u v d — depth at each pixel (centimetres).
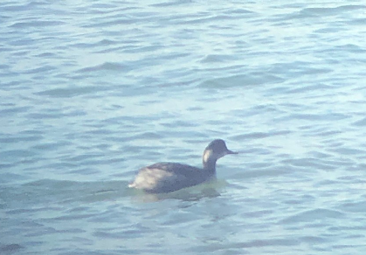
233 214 1584
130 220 1566
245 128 2005
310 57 2484
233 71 2389
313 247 1446
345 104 2127
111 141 1950
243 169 1788
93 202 1647
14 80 2388
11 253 1441
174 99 2212
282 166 1791
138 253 1432
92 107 2170
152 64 2483
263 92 2242
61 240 1486
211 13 2980
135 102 2198
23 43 2727
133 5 3127
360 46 2567
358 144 1888
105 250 1444
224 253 1433
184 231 1520
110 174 1772
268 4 3066
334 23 2817
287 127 2002
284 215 1568
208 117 2077
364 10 2950
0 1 3228
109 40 2727
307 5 3016
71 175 1769
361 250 1428
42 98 2244
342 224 1527
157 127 2022
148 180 1698
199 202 1644
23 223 1557
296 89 2253
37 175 1770
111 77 2391
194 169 1736
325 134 1952
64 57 2572
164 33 2780
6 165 1828
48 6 3153
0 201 1653
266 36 2703
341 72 2366
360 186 1683
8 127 2047
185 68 2430
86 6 3139
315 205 1603
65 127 2039
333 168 1773
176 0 3164
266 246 1455
